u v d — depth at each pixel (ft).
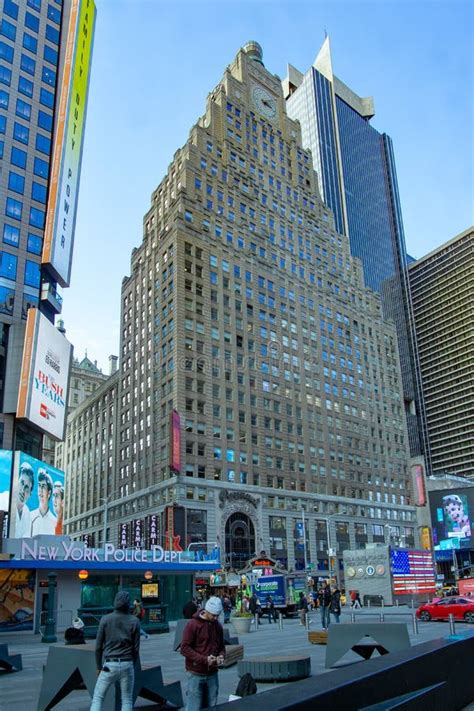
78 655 37.63
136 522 287.07
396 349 444.96
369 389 402.11
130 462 323.37
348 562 190.49
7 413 188.14
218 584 222.07
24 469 183.01
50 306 217.36
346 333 400.06
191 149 340.80
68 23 248.32
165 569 143.84
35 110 227.61
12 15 231.50
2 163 212.43
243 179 369.09
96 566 127.95
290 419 334.24
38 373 193.06
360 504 358.64
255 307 338.75
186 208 323.16
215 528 273.13
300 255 388.16
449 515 435.94
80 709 41.22
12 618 115.14
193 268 313.94
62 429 213.66
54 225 212.23
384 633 50.37
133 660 28.60
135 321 347.56
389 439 403.75
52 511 204.03
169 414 288.30
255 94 406.82
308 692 20.01
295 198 405.80
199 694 27.68
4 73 222.69
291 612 166.61
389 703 23.26
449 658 30.50
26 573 118.93
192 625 28.55
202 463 280.51
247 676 29.43
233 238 344.69
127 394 341.62
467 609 115.55
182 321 298.76
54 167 218.38
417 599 185.78
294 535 309.42
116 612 29.19
